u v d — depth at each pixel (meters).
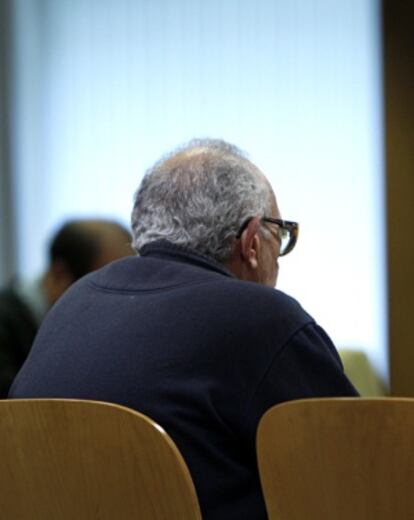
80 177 8.95
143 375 3.13
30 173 9.16
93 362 3.23
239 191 3.44
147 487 2.83
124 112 8.83
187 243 3.41
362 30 8.27
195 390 3.07
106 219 6.23
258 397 3.06
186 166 3.47
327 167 8.30
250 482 3.16
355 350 5.10
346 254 8.26
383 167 8.20
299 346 3.09
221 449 3.12
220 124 8.57
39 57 9.09
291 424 2.71
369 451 2.62
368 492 2.65
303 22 8.39
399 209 8.20
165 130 8.72
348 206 8.27
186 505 2.80
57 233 6.13
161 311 3.21
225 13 8.57
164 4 8.71
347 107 8.28
